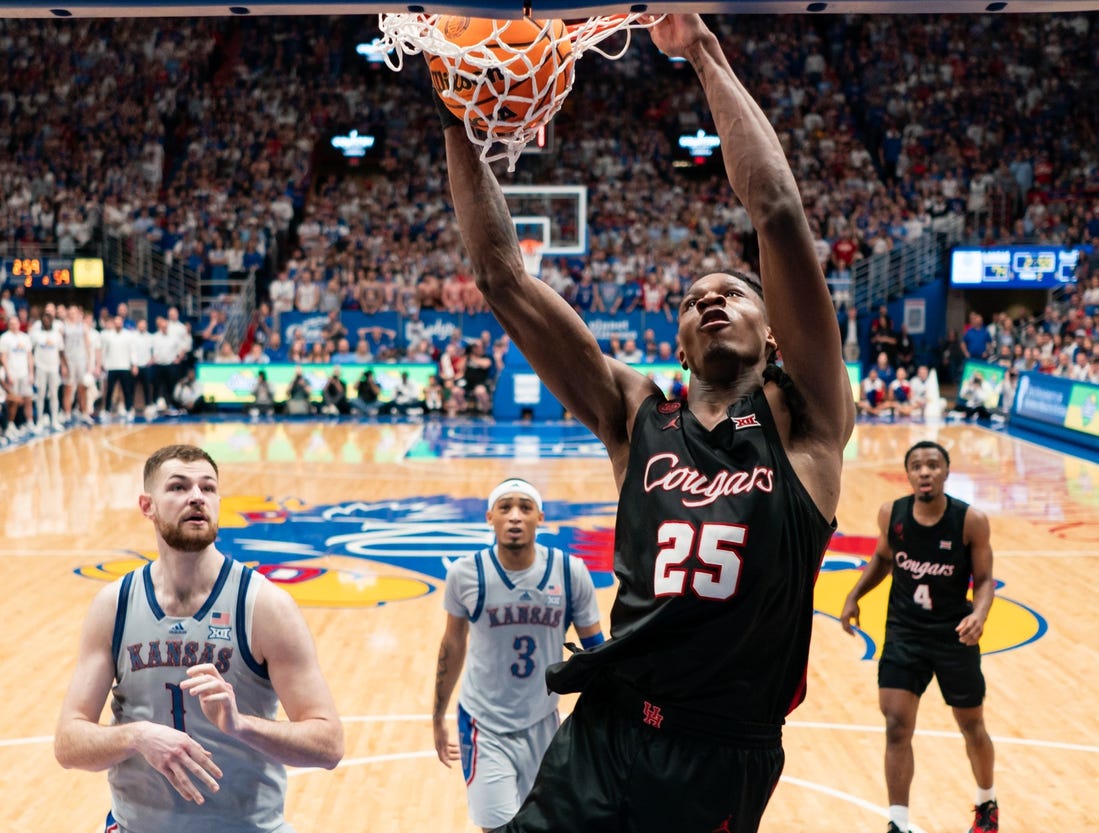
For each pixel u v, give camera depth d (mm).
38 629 8828
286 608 3238
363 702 7273
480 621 4906
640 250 25719
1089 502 13836
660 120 28781
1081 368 19281
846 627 5926
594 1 2004
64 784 6023
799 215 2043
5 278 24359
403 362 22625
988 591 5348
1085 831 5520
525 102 2266
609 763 2086
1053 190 26812
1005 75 29016
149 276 24781
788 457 2098
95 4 1947
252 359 22719
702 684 2043
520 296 2277
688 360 2242
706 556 2016
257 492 14422
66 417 20688
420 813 5723
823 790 5984
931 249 25703
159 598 3229
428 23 2254
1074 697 7387
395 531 12227
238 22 29969
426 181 27516
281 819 3328
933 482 5383
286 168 27703
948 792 5973
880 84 29141
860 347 25359
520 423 21516
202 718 3199
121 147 27219
